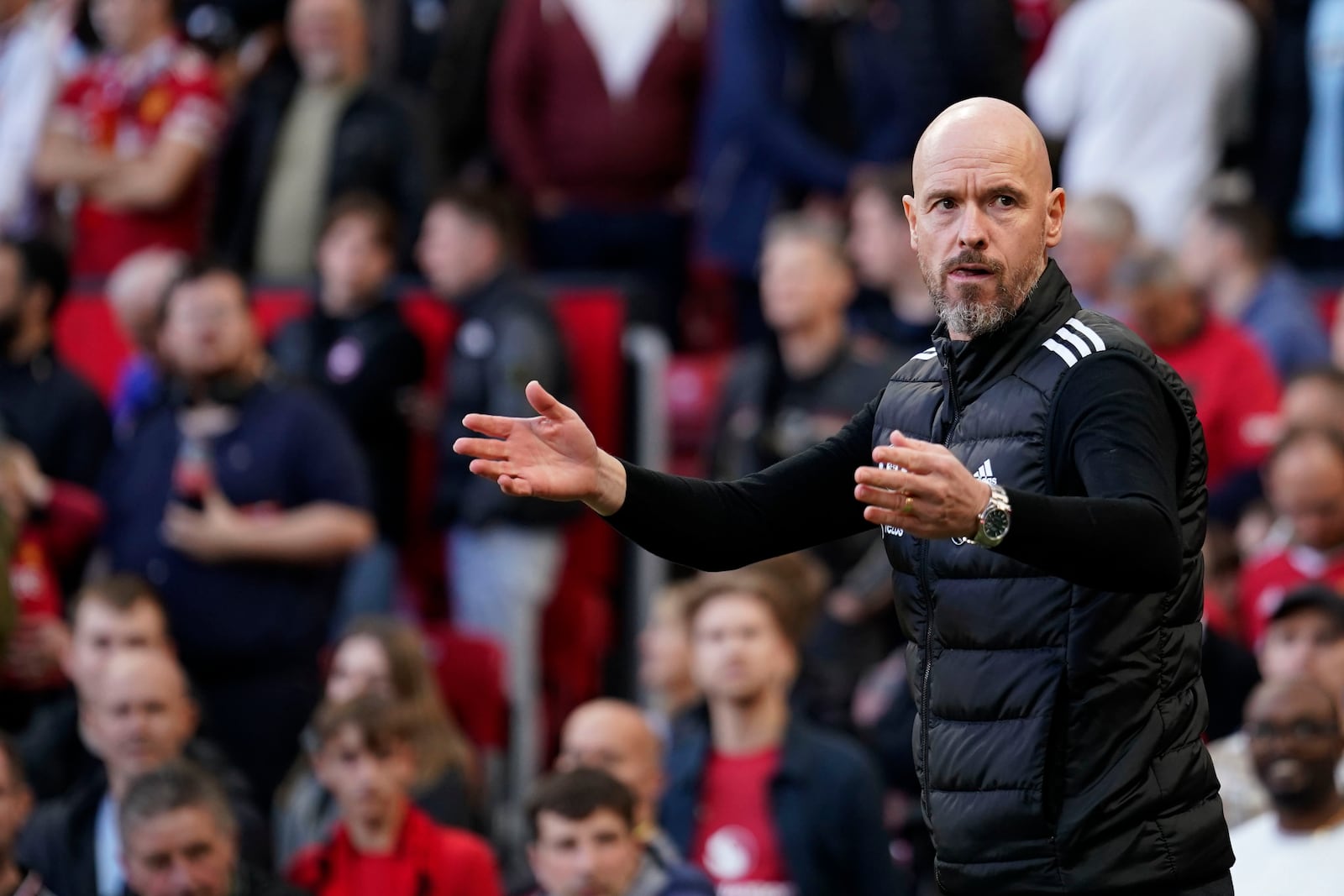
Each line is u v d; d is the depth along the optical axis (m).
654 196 33.66
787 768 19.77
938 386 11.89
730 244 32.50
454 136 34.53
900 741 22.23
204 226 32.81
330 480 24.84
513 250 28.47
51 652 24.00
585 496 11.36
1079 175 32.06
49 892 20.17
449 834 19.53
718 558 11.87
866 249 27.95
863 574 24.77
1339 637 19.39
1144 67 31.73
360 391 28.16
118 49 33.16
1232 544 23.59
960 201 11.30
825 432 25.98
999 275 11.25
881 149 32.06
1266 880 16.69
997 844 11.43
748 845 19.86
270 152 32.22
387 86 32.53
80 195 33.16
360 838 19.25
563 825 17.81
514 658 27.38
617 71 33.53
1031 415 11.20
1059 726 11.31
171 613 24.23
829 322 26.31
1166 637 11.39
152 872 18.06
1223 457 26.19
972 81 32.09
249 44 33.72
